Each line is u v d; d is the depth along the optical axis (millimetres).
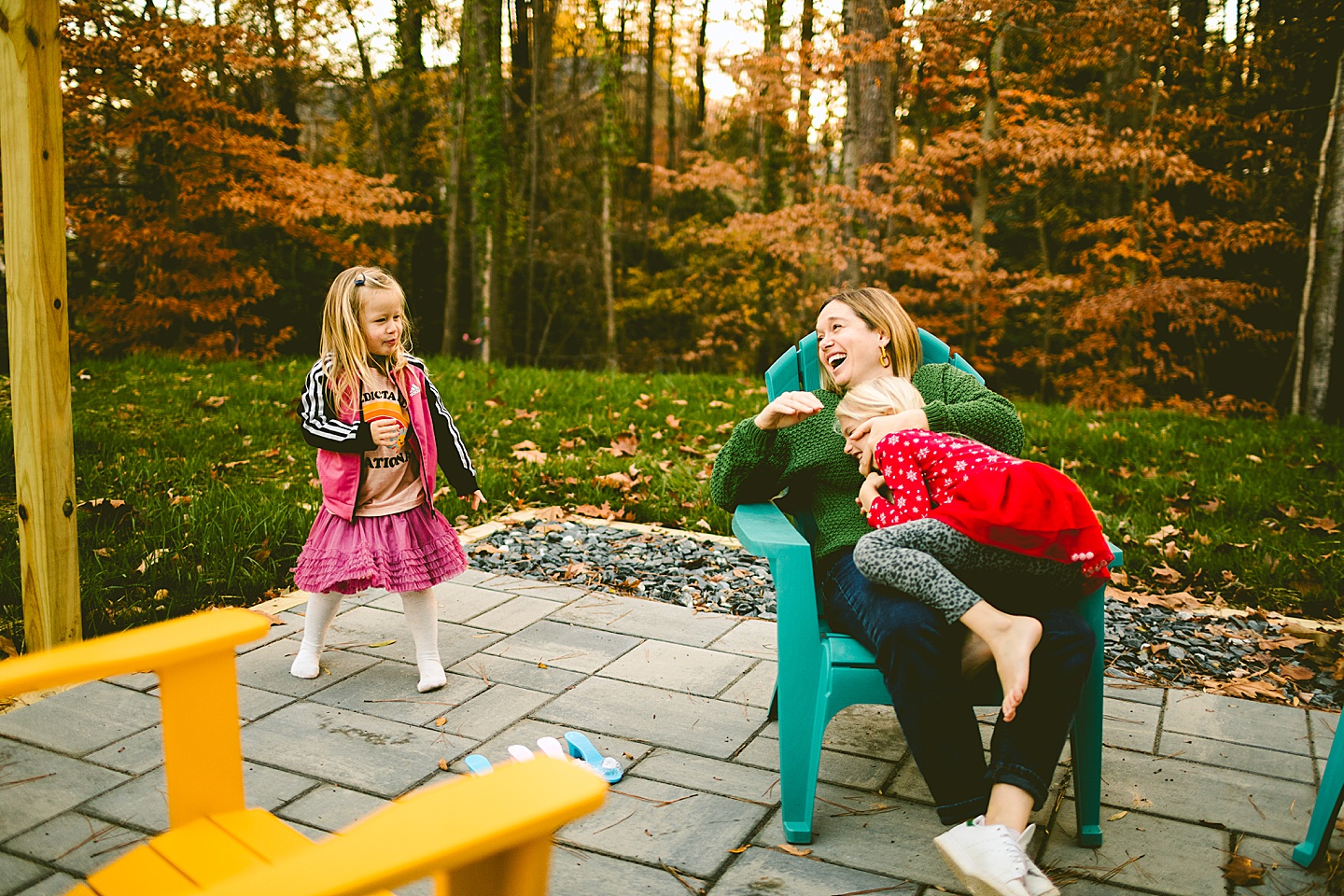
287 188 13328
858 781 2572
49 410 2955
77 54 12148
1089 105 14930
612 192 23859
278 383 9461
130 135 12859
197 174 13555
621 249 23688
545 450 6820
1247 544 4973
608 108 21188
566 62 23422
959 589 2082
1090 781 2264
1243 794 2537
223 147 13219
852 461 2625
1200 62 15023
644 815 2357
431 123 20609
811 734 2248
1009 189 15742
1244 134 15117
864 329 2715
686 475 5887
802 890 2066
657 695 3057
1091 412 10023
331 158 20938
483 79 16047
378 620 3650
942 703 2068
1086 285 14219
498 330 16359
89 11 12328
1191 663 3449
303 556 3012
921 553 2141
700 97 23594
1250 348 16391
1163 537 5023
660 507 5305
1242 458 7289
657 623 3689
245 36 13164
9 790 2369
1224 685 3258
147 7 13305
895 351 2725
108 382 9203
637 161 23906
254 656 3277
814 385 2975
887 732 2877
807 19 16156
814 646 2242
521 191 21641
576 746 2600
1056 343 17438
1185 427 8844
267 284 14359
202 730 1604
